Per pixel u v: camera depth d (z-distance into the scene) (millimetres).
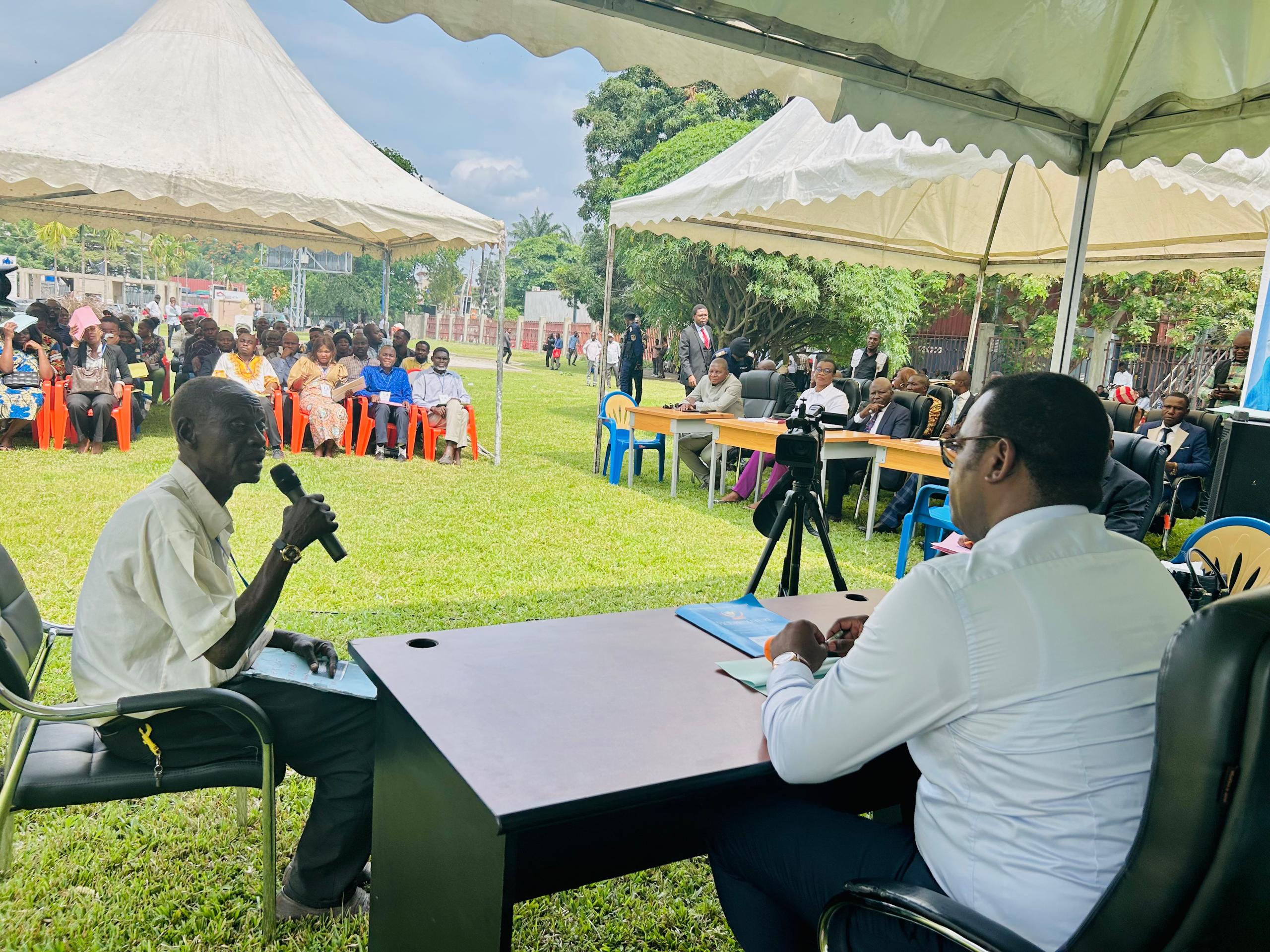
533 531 6535
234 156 8031
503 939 1370
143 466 7891
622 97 33688
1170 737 1021
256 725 1940
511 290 71125
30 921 2123
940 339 23766
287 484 2018
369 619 4355
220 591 2006
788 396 9039
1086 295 18875
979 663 1236
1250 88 3303
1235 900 1002
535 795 1315
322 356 9422
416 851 1646
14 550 5156
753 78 3143
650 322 22938
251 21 9219
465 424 9539
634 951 2213
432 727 1531
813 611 2346
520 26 2709
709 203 7422
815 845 1515
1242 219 8102
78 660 1997
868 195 8867
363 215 8344
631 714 1631
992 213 9688
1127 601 1279
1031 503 1356
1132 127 3834
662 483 9031
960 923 1164
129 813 2639
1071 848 1193
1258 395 3730
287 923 2176
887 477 7465
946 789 1301
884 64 3143
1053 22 3160
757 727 1604
